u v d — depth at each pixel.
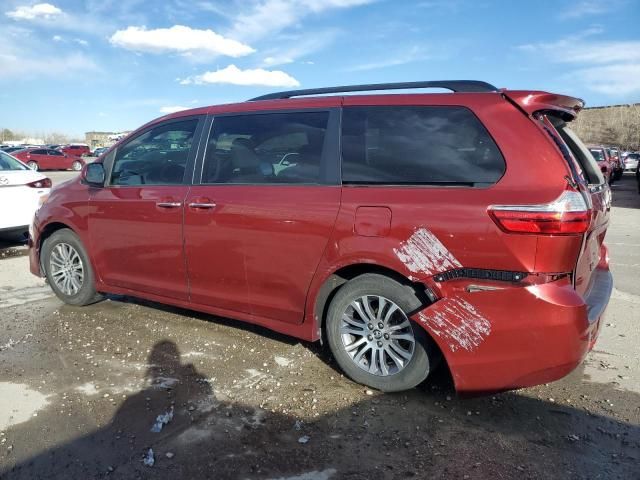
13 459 2.65
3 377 3.54
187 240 3.94
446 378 3.56
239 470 2.58
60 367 3.70
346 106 3.46
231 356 3.89
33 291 5.61
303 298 3.49
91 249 4.66
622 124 67.00
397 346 3.25
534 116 2.97
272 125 3.71
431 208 2.97
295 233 3.42
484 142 2.97
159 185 4.17
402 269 3.04
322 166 3.43
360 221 3.17
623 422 3.03
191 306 4.13
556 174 2.77
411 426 2.96
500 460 2.66
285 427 2.95
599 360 3.90
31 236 5.20
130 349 4.01
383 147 3.26
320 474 2.55
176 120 4.23
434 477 2.53
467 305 2.88
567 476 2.54
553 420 3.04
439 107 3.17
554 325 2.71
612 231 10.85
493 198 2.82
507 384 2.87
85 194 4.66
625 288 6.01
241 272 3.71
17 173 7.39
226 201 3.72
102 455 2.69
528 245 2.71
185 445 2.78
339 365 3.48
